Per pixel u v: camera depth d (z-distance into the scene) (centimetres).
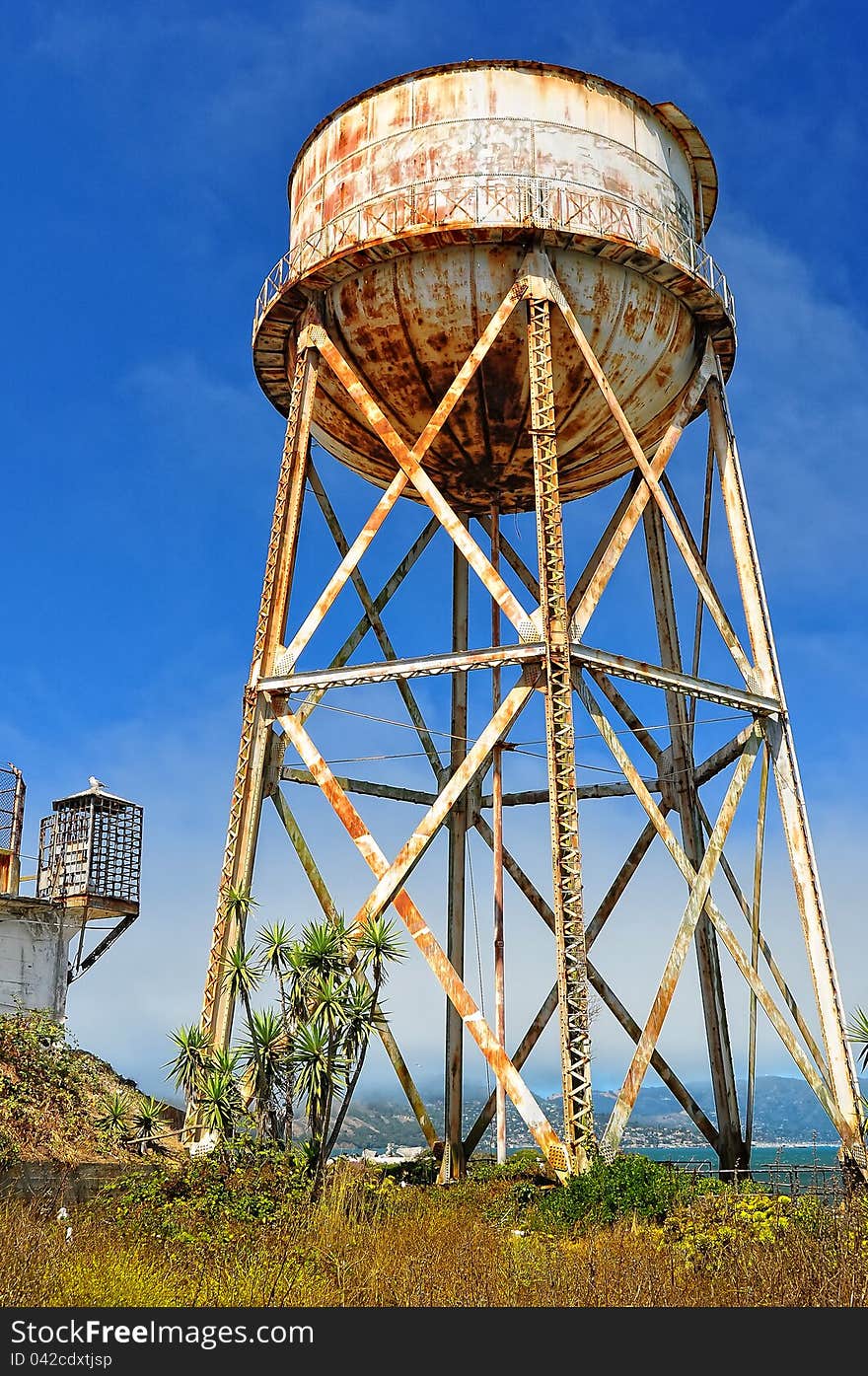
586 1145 1969
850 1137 2312
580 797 2967
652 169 2567
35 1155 2261
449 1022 2908
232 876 2350
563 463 2766
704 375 2655
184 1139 2248
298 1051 2150
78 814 3309
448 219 2384
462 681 3047
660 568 2977
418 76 2530
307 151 2706
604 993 2809
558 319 2405
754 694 2495
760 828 2498
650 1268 1562
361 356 2545
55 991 3091
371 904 2192
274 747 2522
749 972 2305
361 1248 1717
